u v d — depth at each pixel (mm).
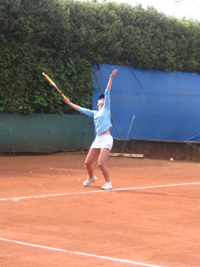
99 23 23188
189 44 26906
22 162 15172
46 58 21234
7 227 4793
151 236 4488
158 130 24500
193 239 4375
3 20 19141
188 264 3525
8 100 19438
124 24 24531
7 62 19625
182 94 25672
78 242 4191
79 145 21688
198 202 6762
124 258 3662
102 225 4988
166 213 5793
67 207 6129
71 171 11812
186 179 10367
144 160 17281
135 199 6973
